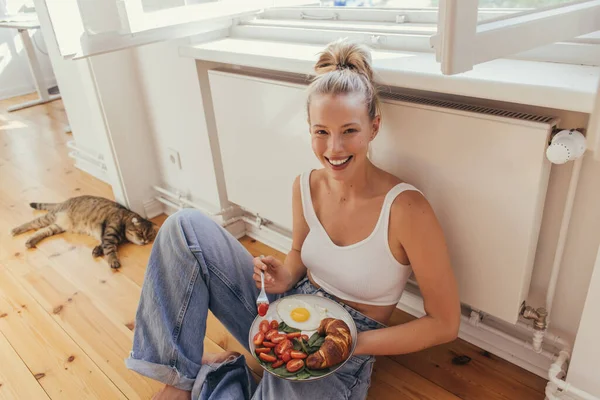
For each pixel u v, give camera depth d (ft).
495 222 3.63
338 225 3.77
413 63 3.78
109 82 6.83
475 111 3.47
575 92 2.86
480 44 2.58
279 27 5.36
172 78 6.29
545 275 4.04
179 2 4.77
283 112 4.82
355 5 5.40
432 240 3.42
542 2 2.83
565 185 3.59
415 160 3.92
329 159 3.37
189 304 4.01
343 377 3.68
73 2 4.16
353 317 3.86
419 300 5.07
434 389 4.42
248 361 4.89
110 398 4.55
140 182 7.66
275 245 6.62
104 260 6.74
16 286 6.26
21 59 15.78
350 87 3.20
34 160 10.49
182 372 3.97
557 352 4.21
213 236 4.19
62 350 5.15
